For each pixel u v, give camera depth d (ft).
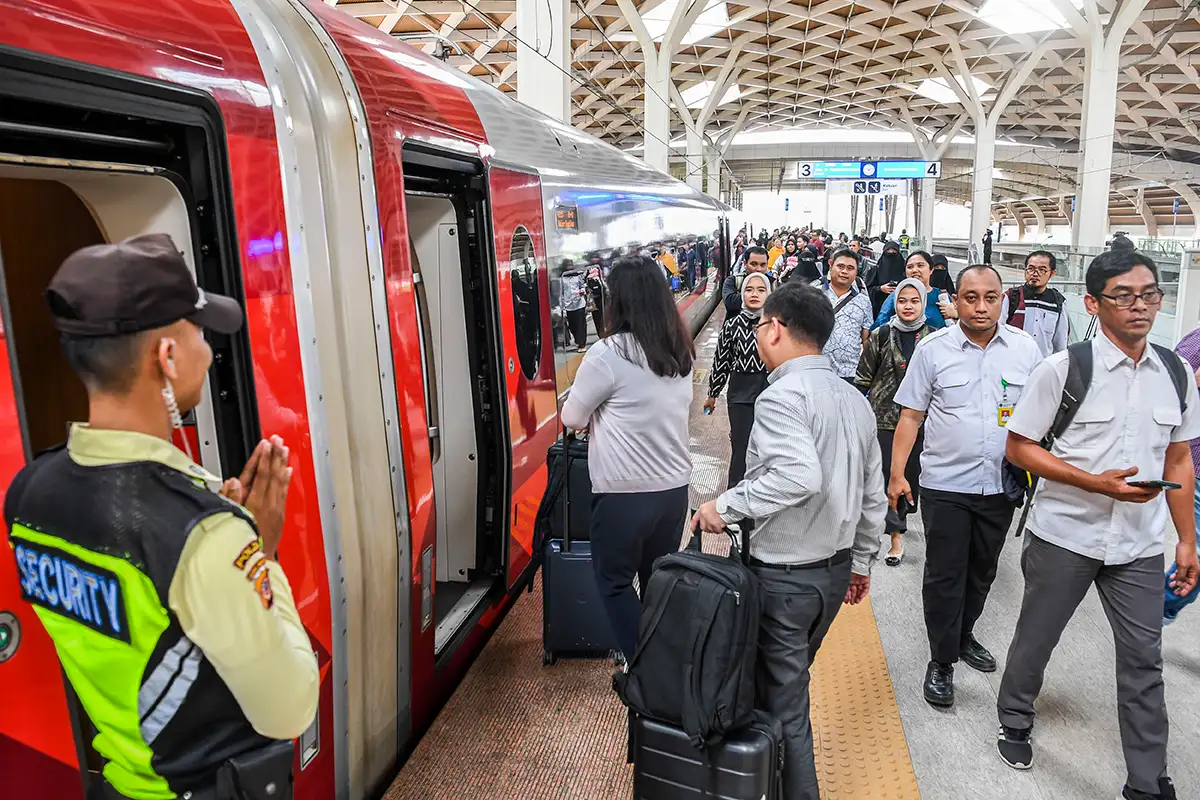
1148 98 127.24
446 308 11.44
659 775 7.36
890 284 27.48
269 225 6.55
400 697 8.76
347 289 7.61
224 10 6.66
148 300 3.74
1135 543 8.43
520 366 12.85
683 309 36.76
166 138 5.91
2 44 4.48
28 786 4.60
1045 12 82.94
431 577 9.48
